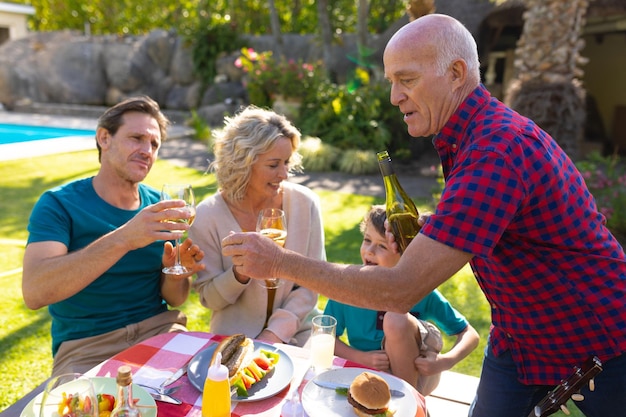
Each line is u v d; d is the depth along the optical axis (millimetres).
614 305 1577
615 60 11695
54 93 16703
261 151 2295
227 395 1358
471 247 1359
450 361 2207
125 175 2252
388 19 16391
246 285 2264
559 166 1479
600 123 11984
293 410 1489
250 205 2471
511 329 1724
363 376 1499
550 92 6703
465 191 1364
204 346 1863
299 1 17938
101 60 16922
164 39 16203
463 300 3867
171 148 10242
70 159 8773
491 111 1493
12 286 3992
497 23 11055
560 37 6684
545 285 1564
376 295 1423
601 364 1622
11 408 1722
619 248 1670
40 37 17641
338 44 12914
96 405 1277
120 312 2260
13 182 7172
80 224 2205
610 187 5551
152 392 1552
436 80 1467
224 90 14438
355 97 9828
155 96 16391
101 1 21172
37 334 3354
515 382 1828
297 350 1886
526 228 1488
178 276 2061
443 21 1465
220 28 14961
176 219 1889
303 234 2492
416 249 1404
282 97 10797
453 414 2438
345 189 7348
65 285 1940
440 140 1571
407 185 7742
